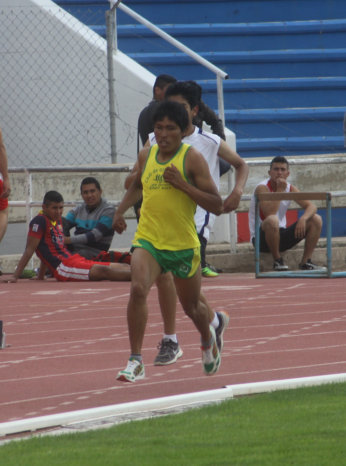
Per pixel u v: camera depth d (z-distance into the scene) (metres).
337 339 21.88
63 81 47.50
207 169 17.28
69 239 35.97
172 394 16.56
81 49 47.19
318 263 42.03
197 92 21.14
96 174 42.03
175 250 17.28
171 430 13.58
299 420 13.96
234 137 44.44
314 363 19.11
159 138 17.14
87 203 36.72
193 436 13.16
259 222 37.47
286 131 52.97
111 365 19.47
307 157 44.88
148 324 24.52
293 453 12.24
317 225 38.75
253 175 42.94
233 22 56.56
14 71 48.06
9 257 39.81
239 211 42.44
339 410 14.54
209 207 17.22
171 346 19.16
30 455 12.34
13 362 19.89
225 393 15.97
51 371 18.89
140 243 17.44
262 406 14.99
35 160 47.94
